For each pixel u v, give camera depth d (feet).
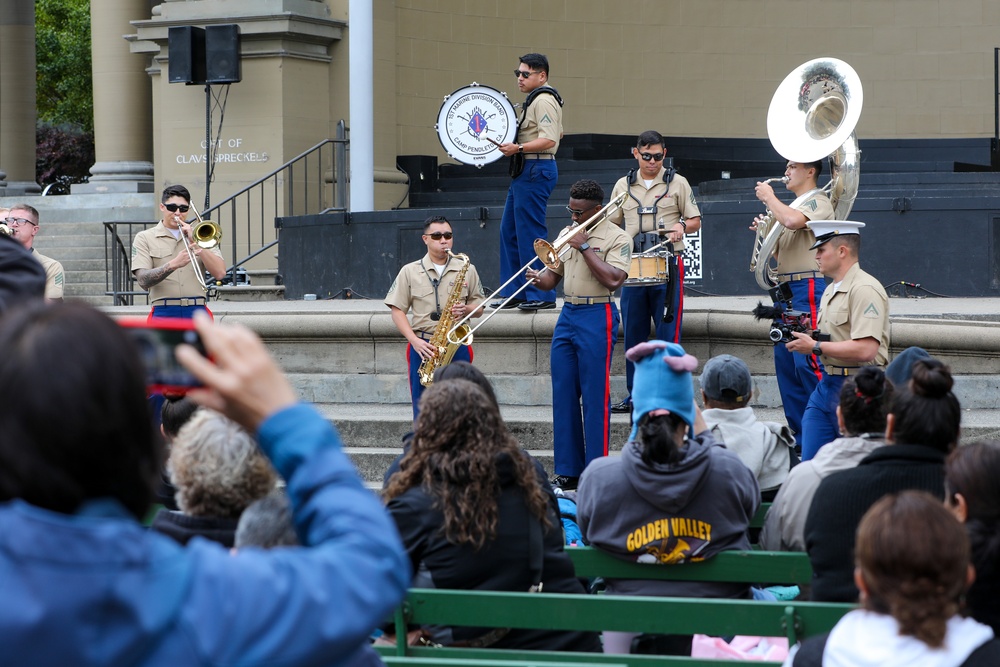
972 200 57.26
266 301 66.90
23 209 40.86
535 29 86.43
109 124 94.48
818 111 37.99
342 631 7.52
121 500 7.61
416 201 79.87
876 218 58.23
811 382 35.70
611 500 21.40
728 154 83.10
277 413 8.05
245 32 79.25
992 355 41.75
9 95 104.42
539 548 19.77
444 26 83.51
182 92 82.07
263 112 79.82
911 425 18.90
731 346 44.73
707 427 25.13
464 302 40.63
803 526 21.84
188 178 82.12
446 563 19.51
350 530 7.89
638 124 88.48
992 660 12.59
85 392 7.30
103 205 92.94
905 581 12.61
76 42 140.67
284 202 79.61
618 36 88.07
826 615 16.84
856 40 90.48
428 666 15.70
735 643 21.08
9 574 6.95
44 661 6.88
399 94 81.61
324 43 81.56
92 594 6.97
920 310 47.44
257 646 7.30
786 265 37.65
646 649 20.94
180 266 41.27
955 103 90.33
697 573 21.44
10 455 7.23
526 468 19.92
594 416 37.68
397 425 42.57
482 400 19.90
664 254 40.60
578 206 37.04
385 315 47.16
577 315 37.65
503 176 79.41
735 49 89.76
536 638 19.15
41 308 7.62
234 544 16.66
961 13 90.07
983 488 16.20
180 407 24.41
